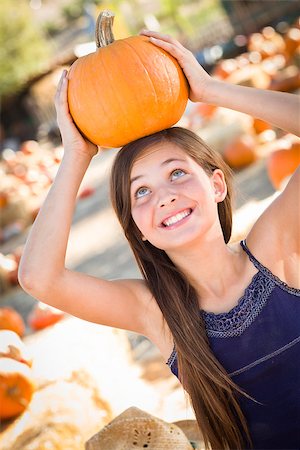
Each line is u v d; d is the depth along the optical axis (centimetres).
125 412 307
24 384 441
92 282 278
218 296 277
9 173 1855
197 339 270
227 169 295
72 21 4153
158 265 283
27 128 3288
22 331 684
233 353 269
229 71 1711
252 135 1112
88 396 412
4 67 3244
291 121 268
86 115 275
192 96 289
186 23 3106
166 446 286
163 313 278
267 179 875
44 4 4334
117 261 903
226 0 2880
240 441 271
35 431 381
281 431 273
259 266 274
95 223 1182
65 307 274
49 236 270
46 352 470
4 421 437
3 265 996
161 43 282
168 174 273
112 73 272
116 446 289
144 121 274
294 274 276
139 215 274
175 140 278
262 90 276
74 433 377
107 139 278
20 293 959
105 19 286
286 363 268
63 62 3212
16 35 3294
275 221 275
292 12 2752
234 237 528
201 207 271
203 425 273
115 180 282
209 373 266
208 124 1195
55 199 275
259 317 268
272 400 270
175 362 280
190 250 273
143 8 3428
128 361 508
